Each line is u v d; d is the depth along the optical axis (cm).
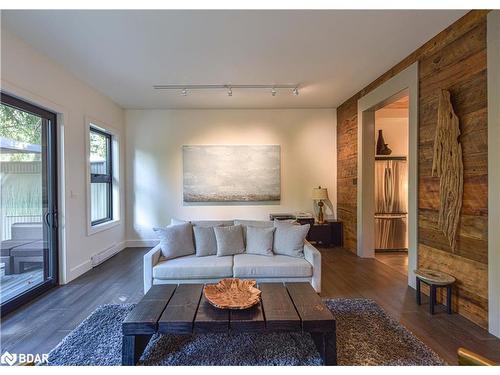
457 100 255
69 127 357
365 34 276
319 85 423
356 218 471
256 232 341
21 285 291
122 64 339
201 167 542
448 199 263
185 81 399
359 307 272
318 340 199
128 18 244
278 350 204
